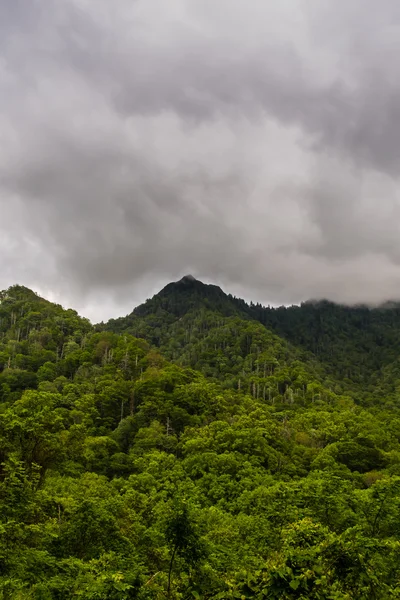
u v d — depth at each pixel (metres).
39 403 30.25
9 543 11.36
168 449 53.44
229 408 71.06
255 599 6.82
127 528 17.95
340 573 7.35
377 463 53.47
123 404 66.19
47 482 30.34
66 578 10.95
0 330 110.50
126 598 7.32
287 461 50.97
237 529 21.16
